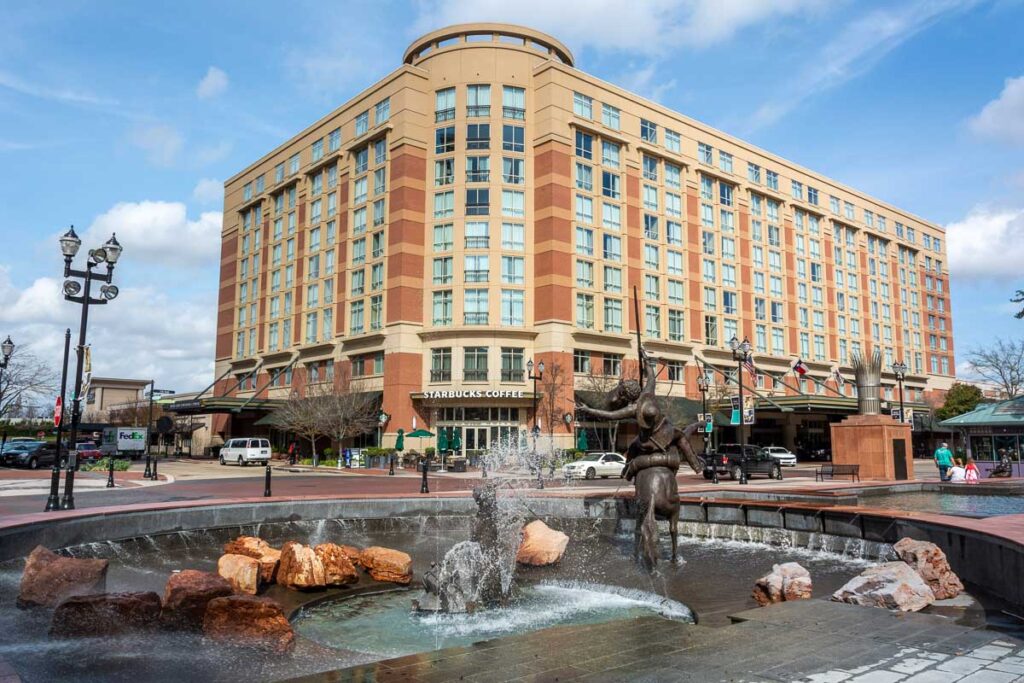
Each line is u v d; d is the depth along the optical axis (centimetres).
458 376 5053
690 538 1561
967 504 1958
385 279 5334
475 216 5203
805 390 7012
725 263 6400
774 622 711
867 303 7981
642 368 1343
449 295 5181
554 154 5197
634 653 611
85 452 4834
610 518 1644
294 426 5269
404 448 5019
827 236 7550
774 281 6869
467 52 5366
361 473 4288
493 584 1025
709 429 3897
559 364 4994
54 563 940
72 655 757
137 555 1300
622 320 5469
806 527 1407
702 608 941
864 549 1284
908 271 8756
